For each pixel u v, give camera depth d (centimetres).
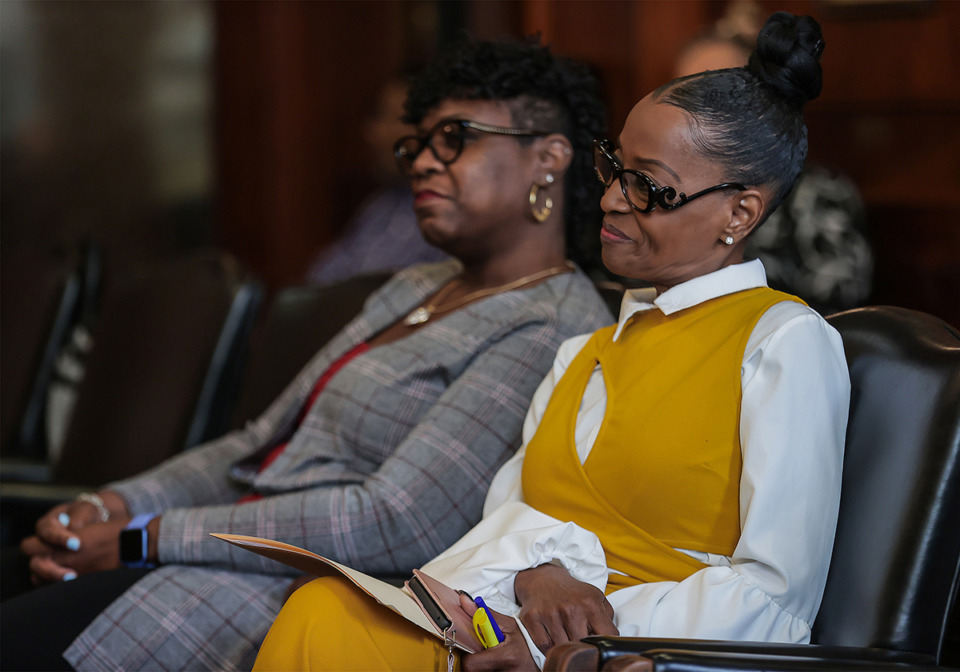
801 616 242
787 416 241
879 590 240
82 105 1180
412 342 358
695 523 251
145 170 1172
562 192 373
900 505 245
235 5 1033
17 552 396
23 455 583
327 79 1070
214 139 1069
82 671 318
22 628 322
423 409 349
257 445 404
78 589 338
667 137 254
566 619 238
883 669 210
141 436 500
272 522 327
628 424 261
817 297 525
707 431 251
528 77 360
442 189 361
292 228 1058
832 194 539
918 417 251
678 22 707
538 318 342
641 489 256
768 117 255
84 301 610
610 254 270
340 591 239
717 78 258
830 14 695
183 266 540
